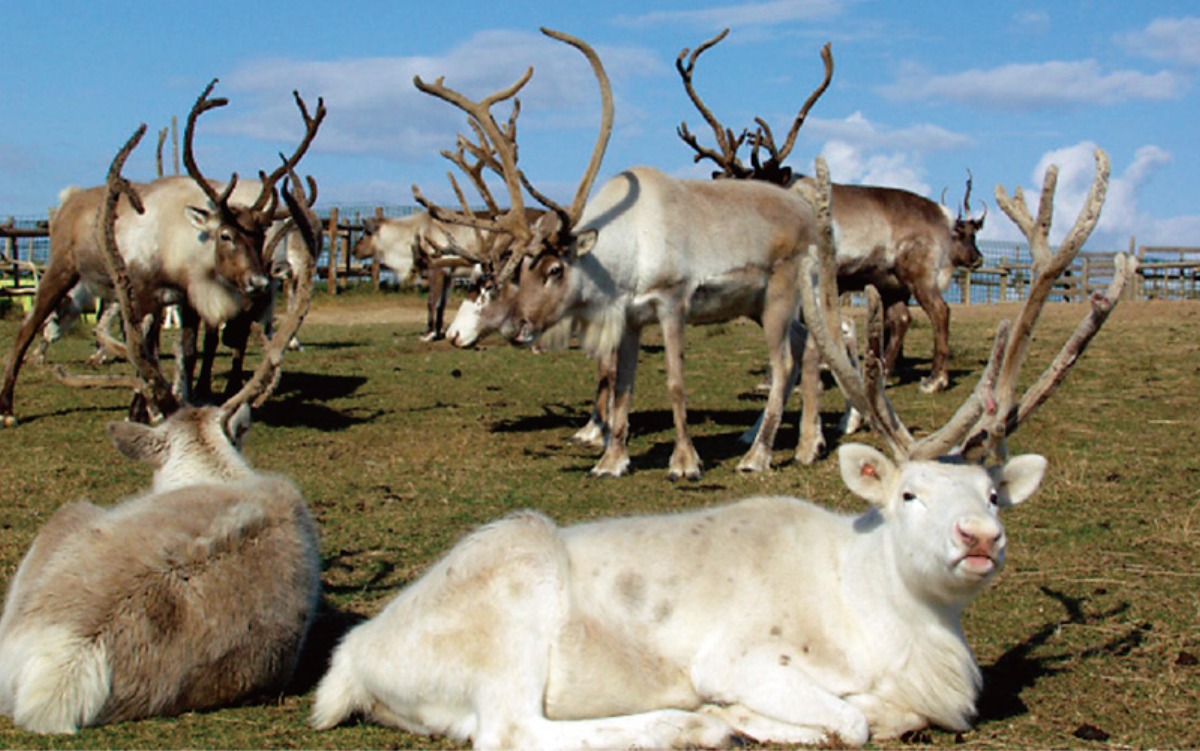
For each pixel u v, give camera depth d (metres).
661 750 4.16
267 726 4.57
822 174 4.85
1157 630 5.77
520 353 18.61
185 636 4.55
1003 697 4.94
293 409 13.15
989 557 4.07
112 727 4.42
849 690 4.48
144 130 6.19
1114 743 4.44
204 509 4.88
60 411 12.75
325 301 31.53
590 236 9.86
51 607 4.38
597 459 10.61
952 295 36.19
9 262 27.28
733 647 4.50
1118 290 4.62
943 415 12.36
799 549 4.72
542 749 4.18
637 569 4.63
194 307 12.16
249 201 12.84
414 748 4.37
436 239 21.88
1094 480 9.08
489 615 4.38
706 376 15.77
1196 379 14.00
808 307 4.90
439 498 8.88
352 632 4.73
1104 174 4.56
